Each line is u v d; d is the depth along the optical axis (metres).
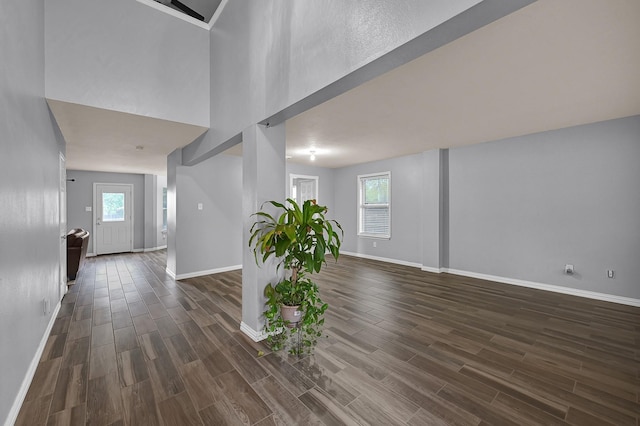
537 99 2.90
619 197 3.59
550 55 2.08
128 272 5.43
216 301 3.75
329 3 1.85
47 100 2.66
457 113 3.32
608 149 3.65
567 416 1.68
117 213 7.73
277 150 2.76
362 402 1.79
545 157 4.16
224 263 5.47
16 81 1.82
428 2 1.32
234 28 3.02
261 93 2.54
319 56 1.92
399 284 4.52
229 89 3.11
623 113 3.36
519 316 3.19
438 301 3.71
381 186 6.66
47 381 2.01
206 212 5.23
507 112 3.29
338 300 3.74
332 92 1.97
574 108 3.17
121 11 3.02
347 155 5.87
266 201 2.68
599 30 1.79
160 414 1.69
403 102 2.99
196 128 3.60
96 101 2.86
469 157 4.99
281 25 2.30
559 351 2.42
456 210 5.17
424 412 1.71
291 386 1.95
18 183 1.84
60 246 3.65
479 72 2.33
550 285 4.15
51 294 2.96
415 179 5.88
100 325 2.97
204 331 2.83
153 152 5.05
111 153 5.06
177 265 4.89
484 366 2.20
